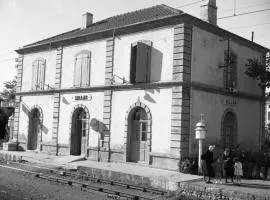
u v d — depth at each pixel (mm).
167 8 23125
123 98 22438
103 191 14836
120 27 22578
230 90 22953
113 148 22594
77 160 23203
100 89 23734
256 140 26141
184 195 14930
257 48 26641
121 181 17797
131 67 21297
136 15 25125
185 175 18000
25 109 29359
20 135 29516
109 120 22969
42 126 27594
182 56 19859
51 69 27578
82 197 13758
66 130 25688
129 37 22547
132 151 21922
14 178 17359
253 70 23891
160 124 20406
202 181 16734
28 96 29281
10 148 29094
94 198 13680
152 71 21188
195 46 20766
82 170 20328
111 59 23281
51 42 27172
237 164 17250
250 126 25562
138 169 19500
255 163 20297
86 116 24484
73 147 25359
